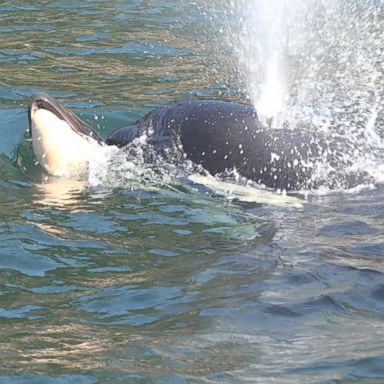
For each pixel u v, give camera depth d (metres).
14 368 19.69
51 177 31.69
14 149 34.03
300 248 25.73
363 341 20.47
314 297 22.67
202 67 47.09
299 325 21.33
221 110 32.03
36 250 25.98
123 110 39.56
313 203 28.94
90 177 31.28
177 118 32.09
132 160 31.89
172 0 59.09
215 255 25.59
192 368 19.42
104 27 53.31
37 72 45.44
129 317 22.06
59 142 31.80
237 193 29.75
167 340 20.70
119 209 29.02
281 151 30.34
